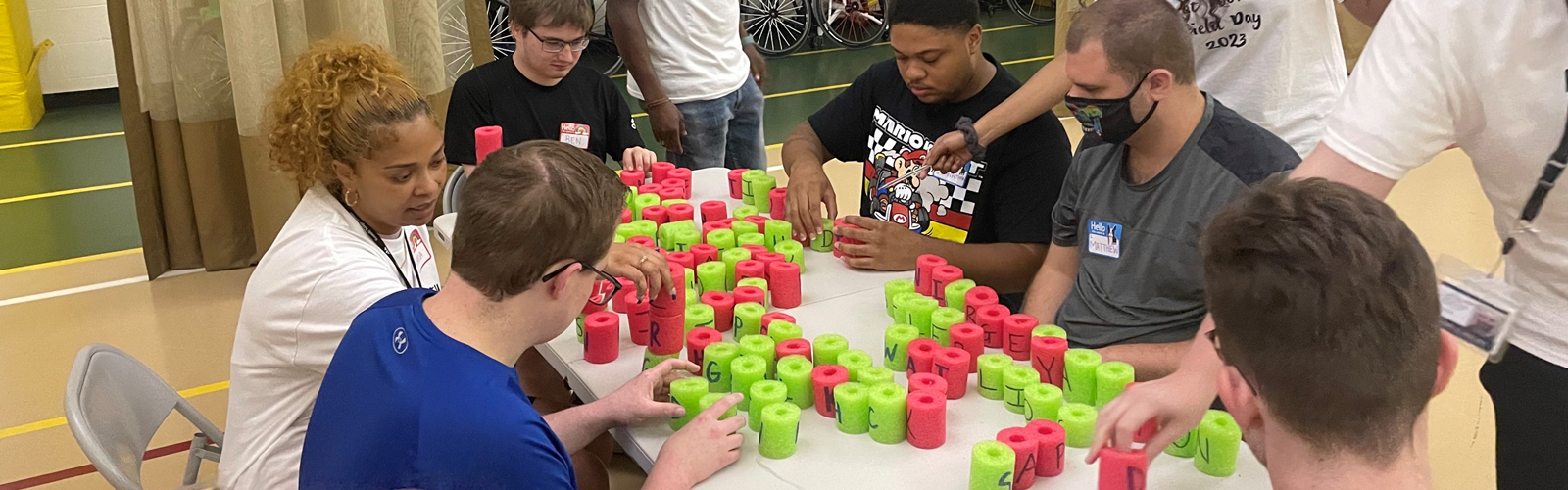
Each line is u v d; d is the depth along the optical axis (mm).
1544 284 1523
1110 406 1309
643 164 3041
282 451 1680
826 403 1652
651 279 1786
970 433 1594
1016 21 9500
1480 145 1524
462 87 3141
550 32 2973
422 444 1271
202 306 3967
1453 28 1433
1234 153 1775
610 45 7754
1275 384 943
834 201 2541
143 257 4406
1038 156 2314
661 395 1698
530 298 1340
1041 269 2191
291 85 1656
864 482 1472
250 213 4289
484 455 1264
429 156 1669
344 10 4121
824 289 2191
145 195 4117
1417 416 936
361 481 1303
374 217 1729
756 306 1926
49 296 4059
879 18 8641
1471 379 3100
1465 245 4227
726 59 3641
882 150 2586
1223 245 974
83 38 6926
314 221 1676
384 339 1356
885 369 1693
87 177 5594
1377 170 1515
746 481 1485
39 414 3156
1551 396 1554
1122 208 1922
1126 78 1744
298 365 1647
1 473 2846
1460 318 1273
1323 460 949
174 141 4113
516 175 1300
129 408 1813
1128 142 1856
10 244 4641
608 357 1863
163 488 2766
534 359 2404
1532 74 1403
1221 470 1443
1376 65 1523
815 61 8289
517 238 1280
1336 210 929
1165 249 1852
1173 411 1295
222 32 4016
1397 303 893
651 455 1567
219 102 4098
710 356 1734
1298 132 2395
